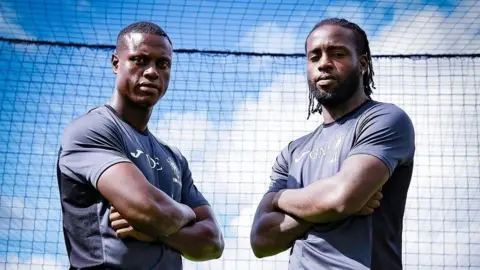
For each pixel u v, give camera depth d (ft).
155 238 16.02
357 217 15.83
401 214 16.22
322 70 16.92
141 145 16.81
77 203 16.29
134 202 15.48
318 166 16.62
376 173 15.60
